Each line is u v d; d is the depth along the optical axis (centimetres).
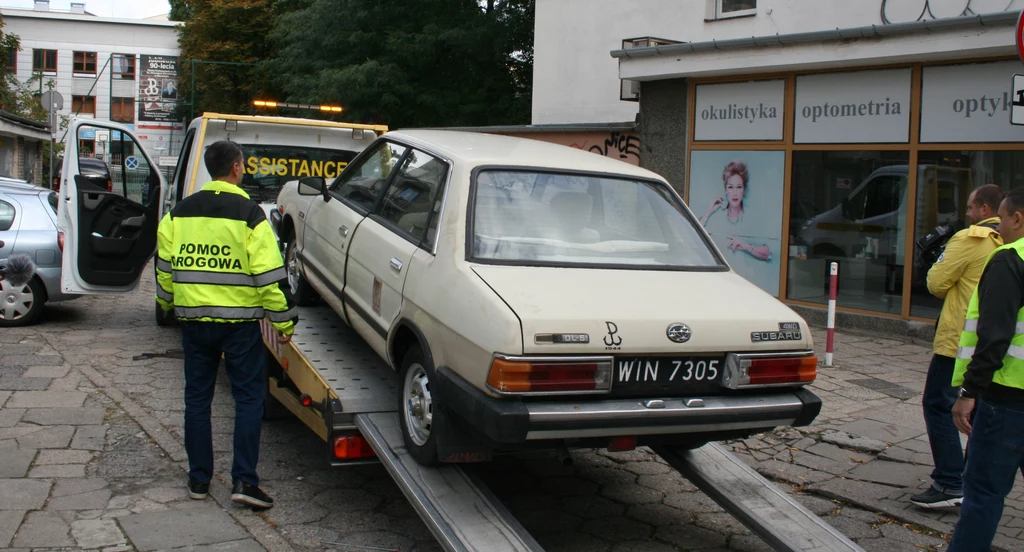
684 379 411
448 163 489
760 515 437
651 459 610
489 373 378
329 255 589
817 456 614
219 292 479
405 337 473
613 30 1605
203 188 491
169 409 671
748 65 1104
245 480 485
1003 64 921
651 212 506
